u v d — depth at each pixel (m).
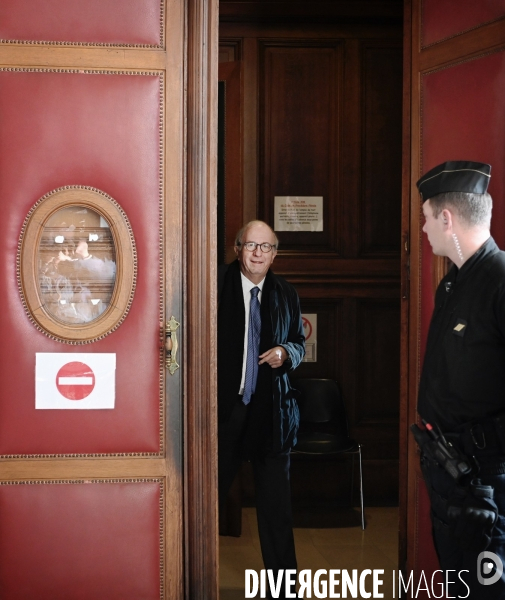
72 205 2.79
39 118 2.76
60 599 2.80
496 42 2.79
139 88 2.80
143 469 2.83
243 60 4.87
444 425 2.38
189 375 2.86
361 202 4.95
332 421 4.95
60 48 2.77
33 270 2.76
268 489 3.42
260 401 3.42
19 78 2.76
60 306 2.80
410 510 3.18
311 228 4.95
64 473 2.79
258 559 4.09
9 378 2.77
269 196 4.94
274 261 4.93
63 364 2.78
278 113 4.91
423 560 3.10
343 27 4.89
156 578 2.83
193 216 2.84
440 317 2.44
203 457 2.88
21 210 2.76
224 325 3.47
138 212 2.80
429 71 3.06
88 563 2.80
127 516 2.82
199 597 2.88
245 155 4.91
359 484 5.00
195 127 2.84
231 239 4.31
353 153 4.93
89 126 2.78
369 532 4.44
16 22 2.76
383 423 5.02
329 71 4.92
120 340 2.80
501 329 2.24
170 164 2.81
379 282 4.95
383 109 4.94
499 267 2.31
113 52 2.79
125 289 2.79
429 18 3.07
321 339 4.99
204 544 2.89
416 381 3.13
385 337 5.01
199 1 2.83
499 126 2.77
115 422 2.81
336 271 4.94
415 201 3.13
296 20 4.83
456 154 2.93
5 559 2.78
